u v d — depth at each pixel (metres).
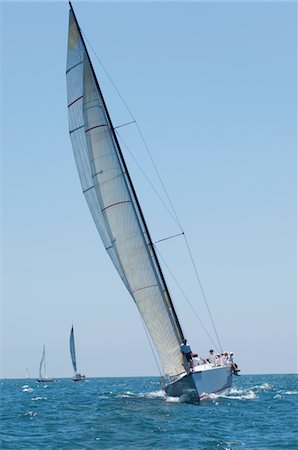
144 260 64.00
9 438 48.06
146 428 50.72
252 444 44.47
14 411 70.44
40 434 49.88
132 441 45.53
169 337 63.69
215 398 68.00
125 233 64.44
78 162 67.56
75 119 67.00
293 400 80.88
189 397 64.06
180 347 63.38
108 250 66.38
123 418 56.06
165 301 63.84
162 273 64.94
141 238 64.25
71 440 46.38
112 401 78.38
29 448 43.62
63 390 144.00
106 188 65.12
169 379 65.50
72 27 66.56
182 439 46.06
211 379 65.69
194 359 66.75
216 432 49.16
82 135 66.62
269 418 57.72
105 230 66.50
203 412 59.69
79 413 64.12
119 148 65.56
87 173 66.81
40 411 68.75
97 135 65.56
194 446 43.62
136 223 64.31
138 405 66.00
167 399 67.50
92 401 82.94
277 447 43.38
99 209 66.62
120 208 64.62
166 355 64.31
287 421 55.84
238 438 46.88
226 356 72.69
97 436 47.75
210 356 70.38
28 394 124.88
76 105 66.81
